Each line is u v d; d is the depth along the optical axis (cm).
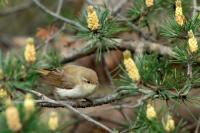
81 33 1059
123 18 1277
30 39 828
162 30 1052
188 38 999
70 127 1642
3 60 881
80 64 1733
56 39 1555
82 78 1124
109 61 1622
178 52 997
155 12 1202
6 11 1930
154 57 1112
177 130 873
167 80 985
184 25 1027
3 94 857
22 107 746
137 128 964
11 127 705
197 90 1441
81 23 1113
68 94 1123
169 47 1280
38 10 2069
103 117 1619
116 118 1614
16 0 2041
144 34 1337
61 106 994
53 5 1988
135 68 898
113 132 912
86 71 1136
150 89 975
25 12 2091
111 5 1511
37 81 1060
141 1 1191
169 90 1007
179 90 995
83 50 1419
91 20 1027
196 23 1033
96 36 1052
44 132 757
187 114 1548
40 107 983
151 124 899
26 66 865
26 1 2055
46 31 1548
